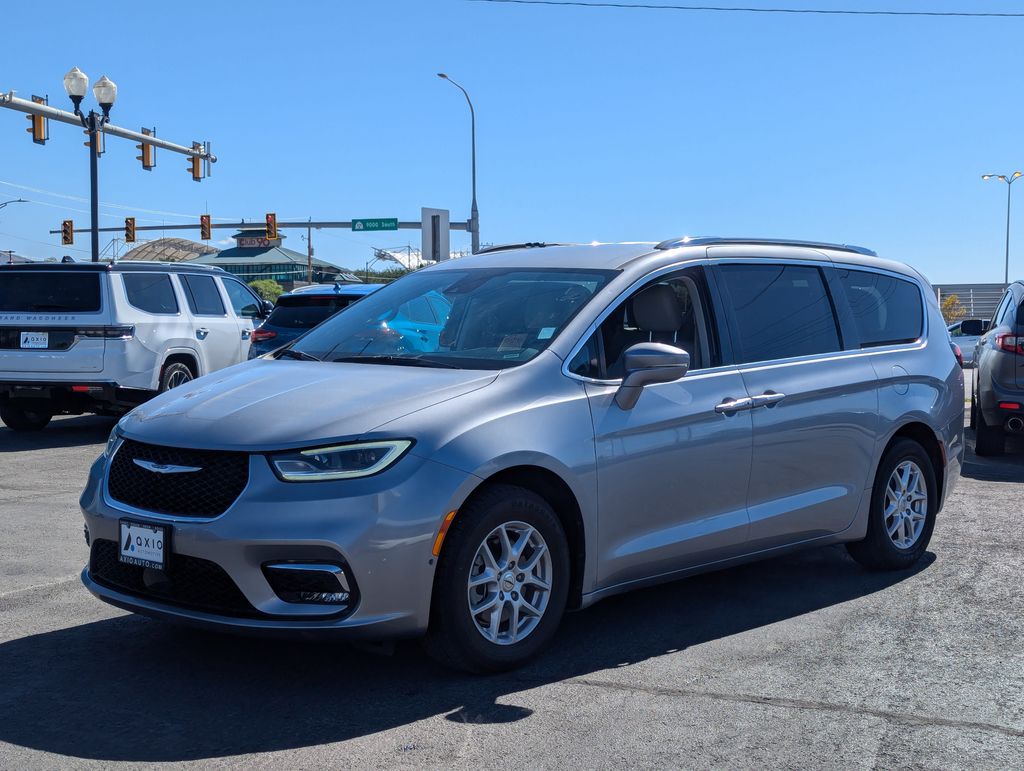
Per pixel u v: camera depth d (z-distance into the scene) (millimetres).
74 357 11273
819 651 4691
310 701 4062
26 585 5656
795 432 5367
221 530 3891
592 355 4711
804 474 5453
